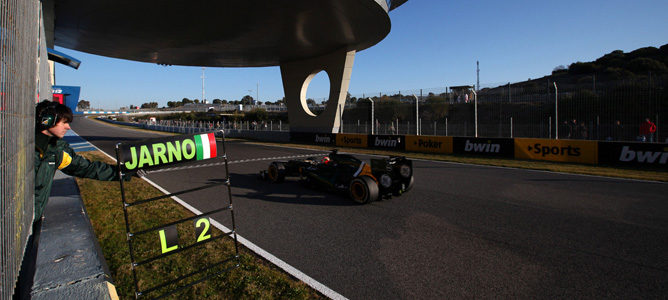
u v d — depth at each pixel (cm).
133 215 512
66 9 1322
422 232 449
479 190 705
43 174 282
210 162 1198
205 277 297
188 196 660
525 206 576
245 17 1440
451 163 1139
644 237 421
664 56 3838
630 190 692
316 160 782
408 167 631
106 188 735
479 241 414
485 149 1309
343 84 2081
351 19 1453
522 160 1188
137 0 1239
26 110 226
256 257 368
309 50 2069
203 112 6919
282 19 1467
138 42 1881
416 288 301
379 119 2077
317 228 467
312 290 297
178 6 1309
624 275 322
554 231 448
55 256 259
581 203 592
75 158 295
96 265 248
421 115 2070
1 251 152
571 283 309
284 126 2609
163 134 3306
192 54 2212
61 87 2006
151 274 319
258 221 499
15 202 185
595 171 930
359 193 598
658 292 291
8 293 165
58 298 203
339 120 2142
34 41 291
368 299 282
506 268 340
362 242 413
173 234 271
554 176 868
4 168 159
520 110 1561
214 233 444
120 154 236
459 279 318
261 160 1252
